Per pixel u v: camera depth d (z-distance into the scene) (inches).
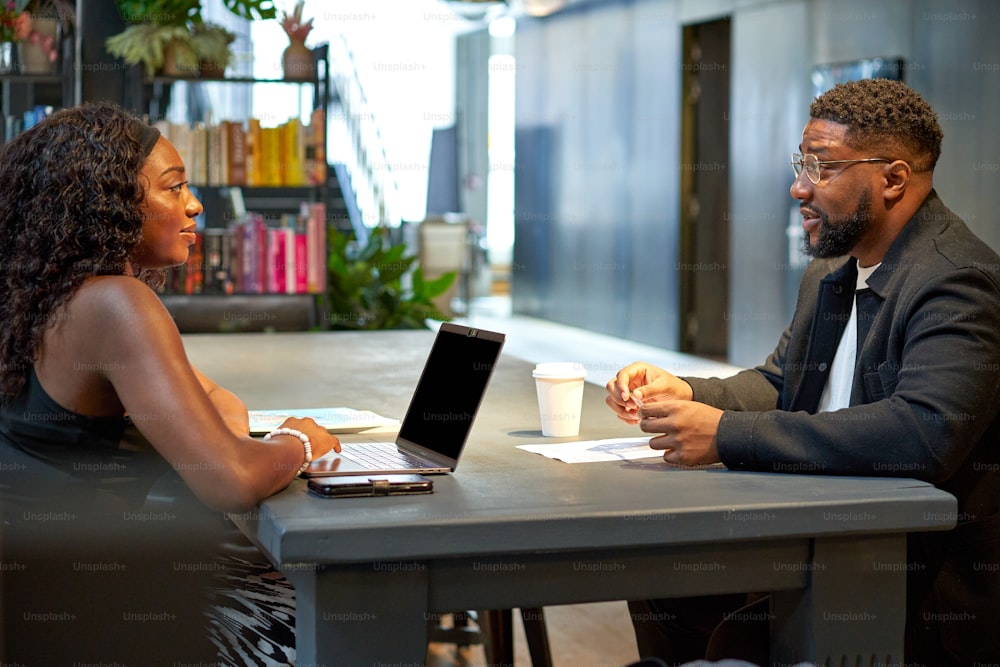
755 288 319.3
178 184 69.3
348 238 244.8
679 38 357.4
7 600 64.2
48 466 64.1
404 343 143.6
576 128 433.4
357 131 404.5
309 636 54.4
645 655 88.8
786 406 84.8
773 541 60.2
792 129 300.2
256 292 213.5
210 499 57.3
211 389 81.0
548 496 59.2
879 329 73.8
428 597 55.1
